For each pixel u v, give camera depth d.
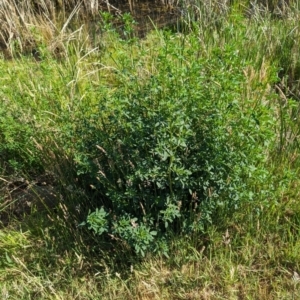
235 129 2.54
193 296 2.59
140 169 2.53
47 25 4.92
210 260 2.67
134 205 2.62
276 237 2.78
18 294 2.62
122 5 5.63
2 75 3.54
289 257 2.69
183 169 2.55
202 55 3.88
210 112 2.55
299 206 2.88
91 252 2.77
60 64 4.07
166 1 5.48
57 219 2.87
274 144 3.09
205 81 2.71
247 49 4.02
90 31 5.02
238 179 2.63
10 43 4.68
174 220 2.78
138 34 4.96
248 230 2.79
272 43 4.16
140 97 2.63
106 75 3.78
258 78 3.65
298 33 4.15
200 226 2.68
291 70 4.05
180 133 2.47
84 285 2.65
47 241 2.82
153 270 2.67
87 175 2.89
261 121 2.53
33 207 3.07
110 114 2.95
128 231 2.52
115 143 2.73
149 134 2.60
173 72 2.57
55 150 3.09
